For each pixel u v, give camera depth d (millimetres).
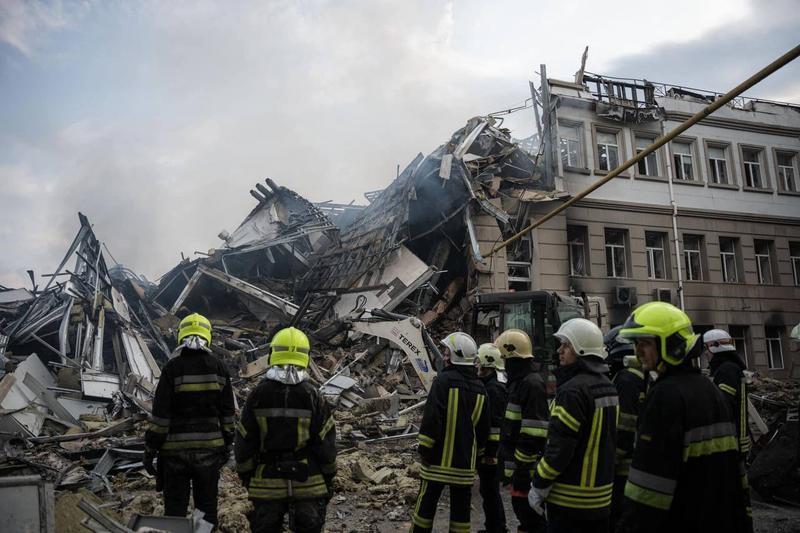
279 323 18031
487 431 4199
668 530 2357
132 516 2939
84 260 15125
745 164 23453
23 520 2516
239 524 4648
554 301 10078
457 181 17969
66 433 8359
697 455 2332
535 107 20312
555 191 19109
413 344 11078
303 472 3299
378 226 19656
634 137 21359
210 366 4121
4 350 12367
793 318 22484
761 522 5344
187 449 3938
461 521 3924
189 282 19625
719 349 5191
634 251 20484
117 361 12844
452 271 19469
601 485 3109
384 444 9125
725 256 22609
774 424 6543
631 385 3934
